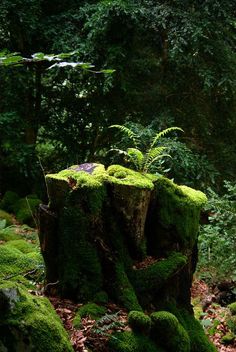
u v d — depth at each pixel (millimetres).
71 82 9375
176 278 3857
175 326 3346
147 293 3691
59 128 10086
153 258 3881
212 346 3857
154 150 4141
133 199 3568
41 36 9164
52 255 3680
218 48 8328
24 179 10094
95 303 3469
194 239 4062
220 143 8820
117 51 8352
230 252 5773
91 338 3125
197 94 9023
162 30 8656
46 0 9695
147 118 8672
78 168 3957
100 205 3529
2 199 9453
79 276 3543
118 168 3871
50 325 2725
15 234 7133
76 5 9531
